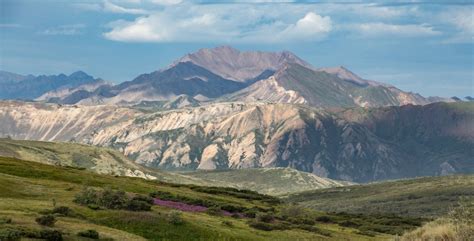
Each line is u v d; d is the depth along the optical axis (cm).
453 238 4462
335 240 9288
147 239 6831
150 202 10412
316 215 14912
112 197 8625
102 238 6188
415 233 4969
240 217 10900
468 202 4756
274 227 9781
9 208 7438
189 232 7706
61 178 13200
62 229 6300
